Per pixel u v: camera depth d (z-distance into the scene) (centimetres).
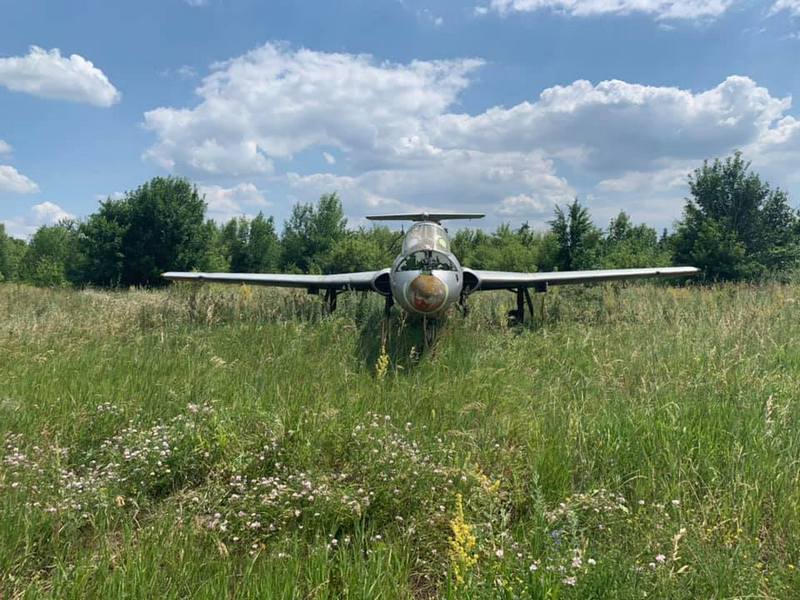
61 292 1884
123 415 507
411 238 983
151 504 377
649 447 415
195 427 450
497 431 479
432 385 597
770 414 463
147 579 268
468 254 4444
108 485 371
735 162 2683
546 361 732
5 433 447
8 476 375
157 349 788
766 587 270
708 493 349
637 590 245
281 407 499
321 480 369
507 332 895
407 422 496
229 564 285
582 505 339
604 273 1257
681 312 1007
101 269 3678
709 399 510
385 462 386
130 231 3756
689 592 255
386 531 325
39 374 640
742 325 836
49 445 430
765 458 391
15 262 7044
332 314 1067
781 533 325
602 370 636
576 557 266
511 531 330
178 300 1215
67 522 324
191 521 331
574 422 461
